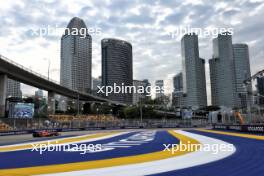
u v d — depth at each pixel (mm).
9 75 62719
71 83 108438
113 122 65500
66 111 119625
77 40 112062
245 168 8352
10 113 62031
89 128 56906
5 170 8812
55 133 34938
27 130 42031
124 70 117375
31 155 12461
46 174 8109
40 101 109625
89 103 118188
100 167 9078
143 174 7910
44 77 73812
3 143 21641
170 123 72938
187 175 7613
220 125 39844
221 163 9273
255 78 34656
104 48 116188
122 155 11898
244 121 37281
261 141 16750
